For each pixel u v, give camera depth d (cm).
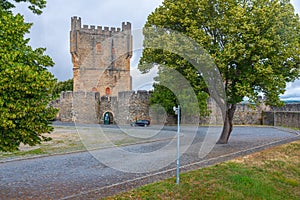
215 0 1335
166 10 1448
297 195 711
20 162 1039
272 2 1348
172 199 609
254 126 3216
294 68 1426
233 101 1342
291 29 1384
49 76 502
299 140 1616
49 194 641
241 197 645
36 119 521
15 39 486
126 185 708
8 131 495
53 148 1368
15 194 642
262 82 1320
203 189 671
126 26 3662
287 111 3069
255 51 1268
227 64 1264
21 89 460
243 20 1245
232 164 940
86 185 716
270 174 853
